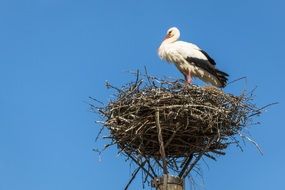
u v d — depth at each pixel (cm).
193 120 1324
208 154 1373
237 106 1371
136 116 1330
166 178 1166
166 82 1391
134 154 1355
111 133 1358
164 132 1336
